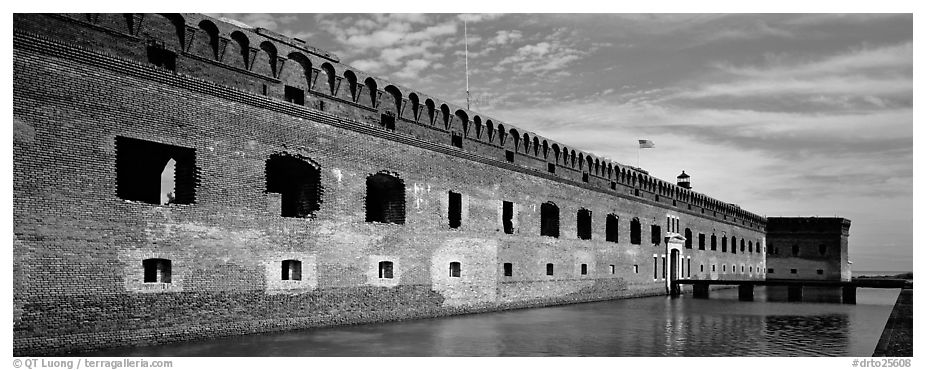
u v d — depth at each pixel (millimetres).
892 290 87625
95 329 22438
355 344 26500
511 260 44188
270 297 28281
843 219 99562
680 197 72375
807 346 28719
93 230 22484
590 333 32031
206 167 26062
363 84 33844
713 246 82125
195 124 25734
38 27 21859
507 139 45094
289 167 30969
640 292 61938
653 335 31656
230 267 26781
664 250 67250
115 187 23219
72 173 22000
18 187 20688
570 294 51000
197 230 25656
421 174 36688
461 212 39812
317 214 30484
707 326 36094
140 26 24938
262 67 29234
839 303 57562
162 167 29953
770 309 49156
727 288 84812
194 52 26578
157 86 24547
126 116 23531
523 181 45969
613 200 58156
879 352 22344
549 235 50688
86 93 22469
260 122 28172
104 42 23812
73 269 21906
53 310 21375
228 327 26609
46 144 21391
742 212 91500
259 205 28031
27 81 21031
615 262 57906
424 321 34969
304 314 29703
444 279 38000
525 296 45562
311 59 31328
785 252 102062
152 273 24641
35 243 21016
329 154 31141
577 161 53094
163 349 23484
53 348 21328
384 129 34281
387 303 34031
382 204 36094
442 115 39188
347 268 31844
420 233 36406
